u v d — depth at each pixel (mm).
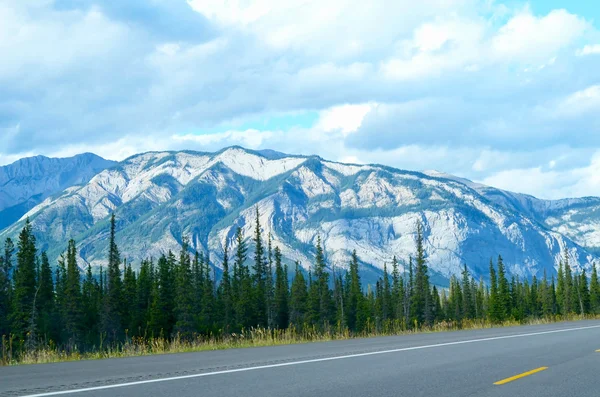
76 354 19359
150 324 67875
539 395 9641
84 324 74625
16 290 70188
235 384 10617
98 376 11727
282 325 91500
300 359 15000
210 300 80438
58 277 101312
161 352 20500
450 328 42469
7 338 63500
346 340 24000
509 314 93500
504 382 11000
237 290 94812
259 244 99375
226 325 71562
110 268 83688
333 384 10664
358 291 105250
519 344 19750
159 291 70938
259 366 13406
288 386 10406
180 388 10125
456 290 131250
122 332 75875
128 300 81625
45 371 12836
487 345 19375
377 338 24578
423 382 10953
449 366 13461
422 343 20531
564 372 12438
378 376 11742
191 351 20109
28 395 9344
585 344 19594
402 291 107562
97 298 88188
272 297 91875
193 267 91688
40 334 65250
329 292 99188
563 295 119250
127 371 12586
